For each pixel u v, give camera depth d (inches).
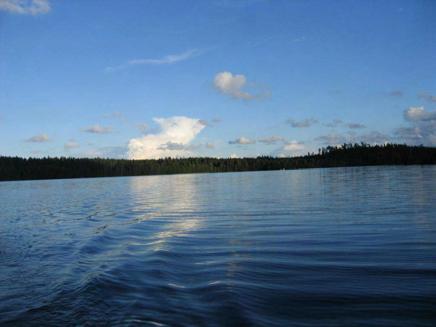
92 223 932.0
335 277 403.9
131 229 813.2
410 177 2571.4
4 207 1417.3
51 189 2822.3
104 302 341.7
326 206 1108.5
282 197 1505.9
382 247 543.5
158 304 331.3
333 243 584.7
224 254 529.0
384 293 349.4
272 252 534.0
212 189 2266.2
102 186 3198.8
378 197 1306.6
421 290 354.3
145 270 446.6
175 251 558.3
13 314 327.0
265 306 322.3
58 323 305.9
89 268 469.7
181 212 1128.2
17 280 427.5
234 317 299.6
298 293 354.0
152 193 2140.7
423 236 613.6
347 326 282.8
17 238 715.4
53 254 562.3
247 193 1822.1
